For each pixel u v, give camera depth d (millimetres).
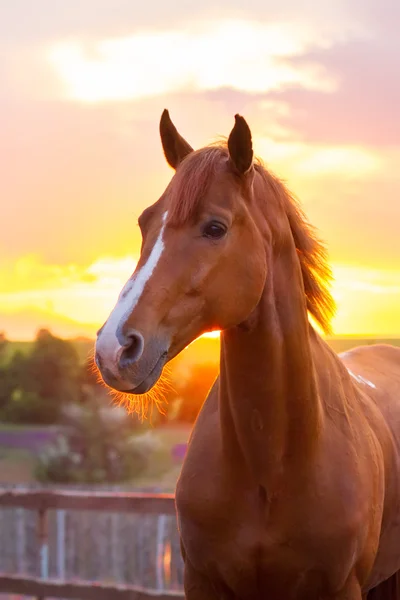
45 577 5273
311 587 2686
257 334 2543
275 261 2598
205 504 2646
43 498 5273
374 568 3088
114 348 2186
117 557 7977
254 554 2619
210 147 2535
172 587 7719
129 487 8969
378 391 3365
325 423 2717
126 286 2316
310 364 2641
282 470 2598
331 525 2607
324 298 2854
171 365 2658
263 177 2648
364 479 2729
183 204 2354
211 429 2764
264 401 2562
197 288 2340
